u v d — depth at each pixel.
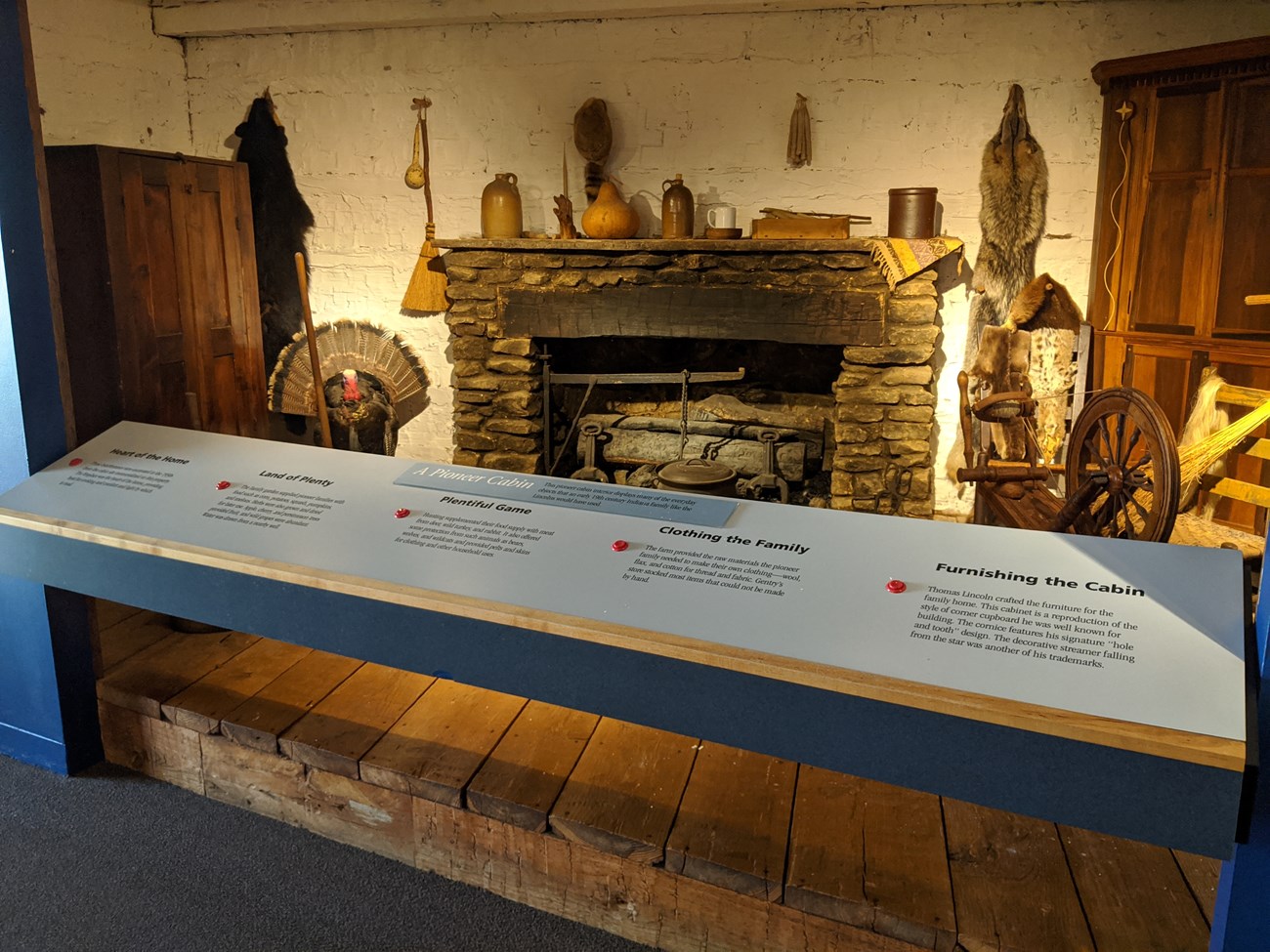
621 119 4.23
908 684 1.30
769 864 1.71
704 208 4.21
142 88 4.61
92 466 2.17
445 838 1.98
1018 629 1.38
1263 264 3.19
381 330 4.79
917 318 3.82
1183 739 1.17
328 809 2.11
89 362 2.55
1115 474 2.61
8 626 2.28
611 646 1.49
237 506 1.96
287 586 1.74
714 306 4.04
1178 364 3.49
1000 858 1.76
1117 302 3.66
